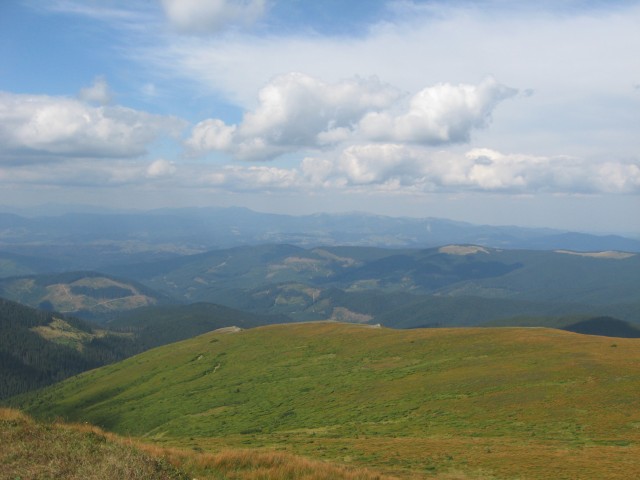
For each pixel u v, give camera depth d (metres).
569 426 46.78
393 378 83.75
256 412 82.19
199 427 79.62
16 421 27.77
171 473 24.09
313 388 90.00
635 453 37.50
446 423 54.72
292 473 27.27
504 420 51.91
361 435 54.66
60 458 22.59
